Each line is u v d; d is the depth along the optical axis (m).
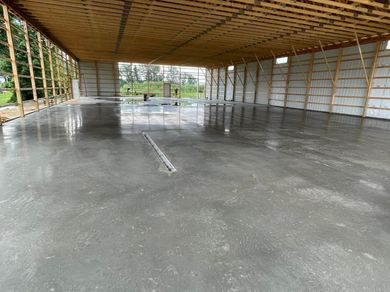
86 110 10.62
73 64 19.88
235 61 21.31
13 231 1.79
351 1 6.38
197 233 1.83
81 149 4.13
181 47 14.34
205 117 9.11
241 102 20.06
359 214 2.19
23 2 7.02
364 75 11.05
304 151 4.43
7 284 1.32
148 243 1.70
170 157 3.79
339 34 10.32
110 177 2.88
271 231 1.89
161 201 2.32
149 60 21.75
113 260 1.53
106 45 14.09
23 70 15.77
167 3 6.96
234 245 1.71
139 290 1.31
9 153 3.81
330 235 1.86
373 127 7.79
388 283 1.41
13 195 2.37
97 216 2.03
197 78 27.75
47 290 1.29
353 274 1.47
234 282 1.38
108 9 7.40
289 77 15.56
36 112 9.48
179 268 1.47
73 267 1.46
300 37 11.09
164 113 10.09
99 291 1.30
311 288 1.36
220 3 6.62
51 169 3.11
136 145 4.50
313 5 6.61
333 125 8.02
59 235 1.76
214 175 3.05
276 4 6.72
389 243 1.79
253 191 2.61
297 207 2.29
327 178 3.07
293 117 10.07
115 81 24.27
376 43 10.41
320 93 13.36
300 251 1.67
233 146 4.66
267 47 13.84
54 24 9.42
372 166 3.62
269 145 4.84
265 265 1.52
